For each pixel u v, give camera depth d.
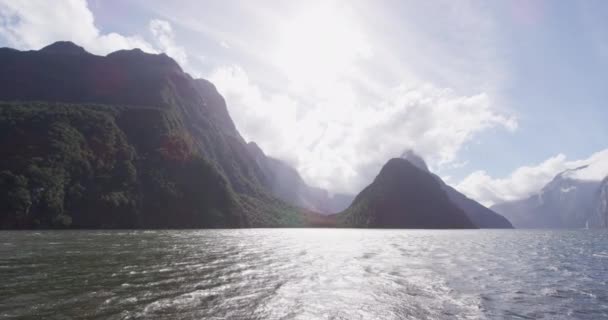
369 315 19.77
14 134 114.69
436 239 98.94
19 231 85.81
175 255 42.41
